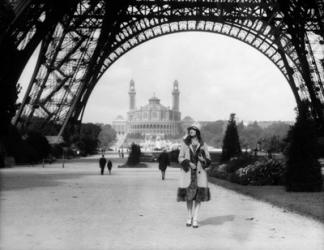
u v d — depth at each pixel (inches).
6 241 846.5
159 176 2716.5
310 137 1598.2
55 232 930.1
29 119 4124.0
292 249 802.2
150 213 1183.6
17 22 2320.4
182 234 913.5
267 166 1956.2
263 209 1268.5
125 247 807.1
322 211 1153.4
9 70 2630.4
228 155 2903.5
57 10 2751.0
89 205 1323.8
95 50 3878.0
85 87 4109.3
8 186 1895.9
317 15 3631.9
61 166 3850.9
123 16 4168.3
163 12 4416.8
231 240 863.1
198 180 967.0
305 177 1587.1
